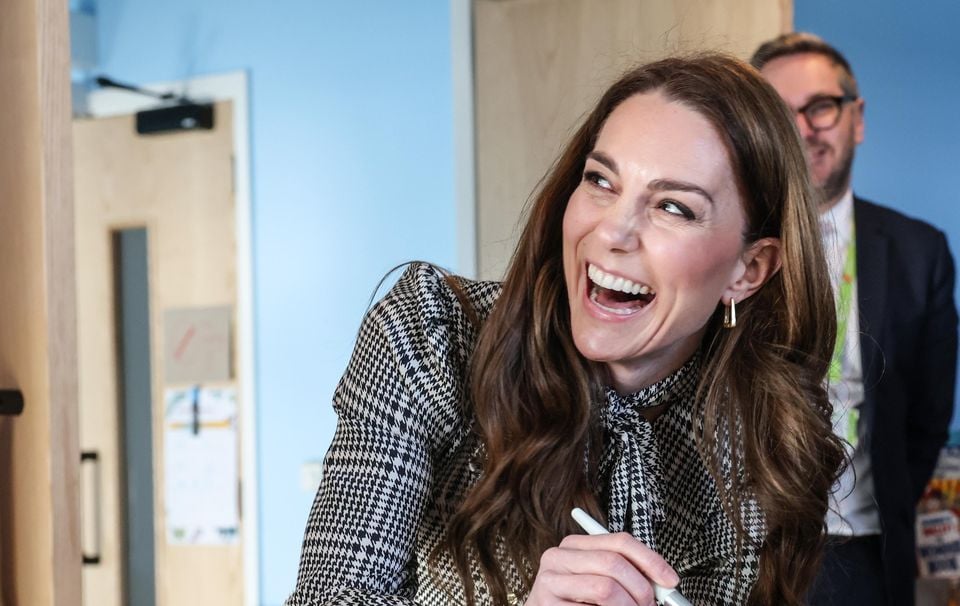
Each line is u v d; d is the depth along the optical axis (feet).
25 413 5.44
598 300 3.89
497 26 10.56
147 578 12.79
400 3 11.65
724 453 4.19
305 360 12.09
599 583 3.38
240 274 12.28
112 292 12.89
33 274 5.38
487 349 4.04
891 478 8.63
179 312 12.60
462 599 4.18
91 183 13.01
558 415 3.99
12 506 5.53
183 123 12.28
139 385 12.86
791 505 4.12
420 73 11.56
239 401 12.34
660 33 9.56
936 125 12.58
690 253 3.70
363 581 3.80
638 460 4.11
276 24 12.23
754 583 4.26
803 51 9.09
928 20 12.57
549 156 10.32
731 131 3.72
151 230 12.73
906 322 8.93
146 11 12.83
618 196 3.71
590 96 10.07
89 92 13.06
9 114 5.47
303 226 12.10
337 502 3.92
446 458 4.25
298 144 12.12
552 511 3.95
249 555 12.23
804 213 3.98
